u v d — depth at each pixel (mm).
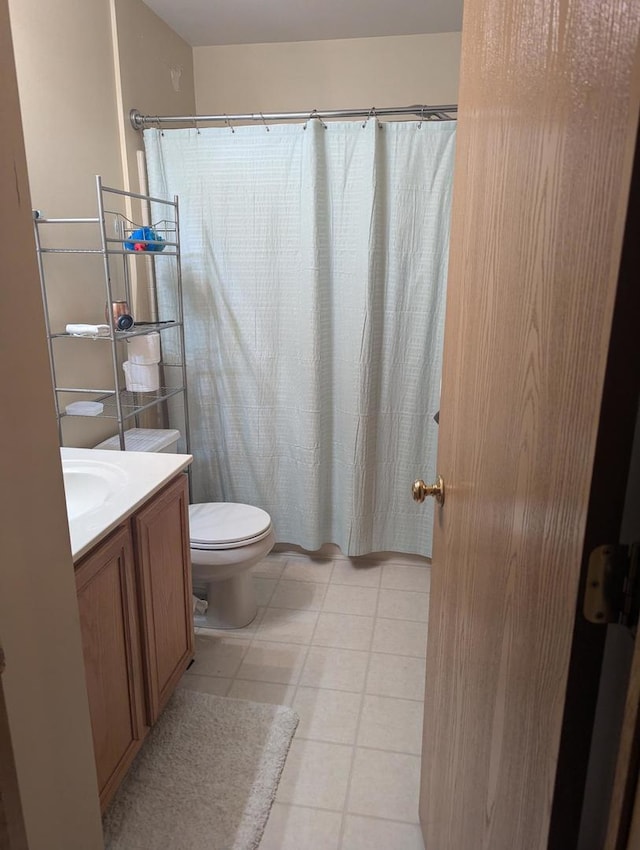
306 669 2084
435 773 1294
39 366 909
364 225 2373
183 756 1697
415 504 2713
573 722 582
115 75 2312
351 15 2627
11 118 825
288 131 2367
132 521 1512
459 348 1085
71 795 1047
